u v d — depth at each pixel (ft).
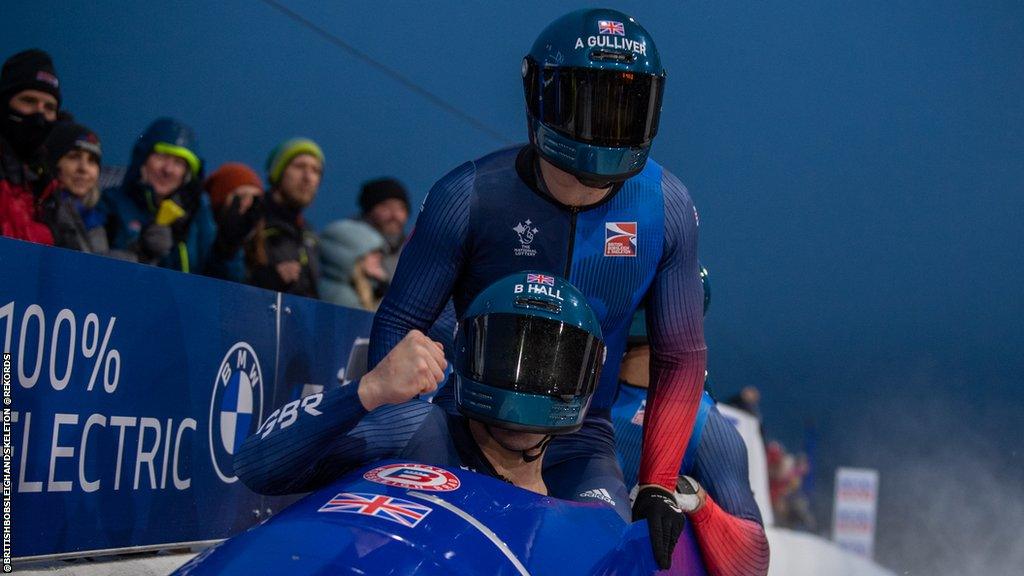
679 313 10.30
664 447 9.98
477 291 9.96
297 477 7.89
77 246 13.61
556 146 9.10
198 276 11.60
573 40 9.02
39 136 12.93
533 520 7.11
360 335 15.06
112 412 10.43
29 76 12.80
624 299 10.01
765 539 11.10
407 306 9.75
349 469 8.15
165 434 11.18
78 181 13.60
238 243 16.29
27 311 9.40
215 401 11.97
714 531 10.16
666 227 10.07
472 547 6.47
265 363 12.88
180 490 11.46
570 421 7.98
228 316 12.14
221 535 12.23
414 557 6.15
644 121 9.09
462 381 7.99
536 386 7.77
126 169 14.96
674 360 10.30
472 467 8.43
